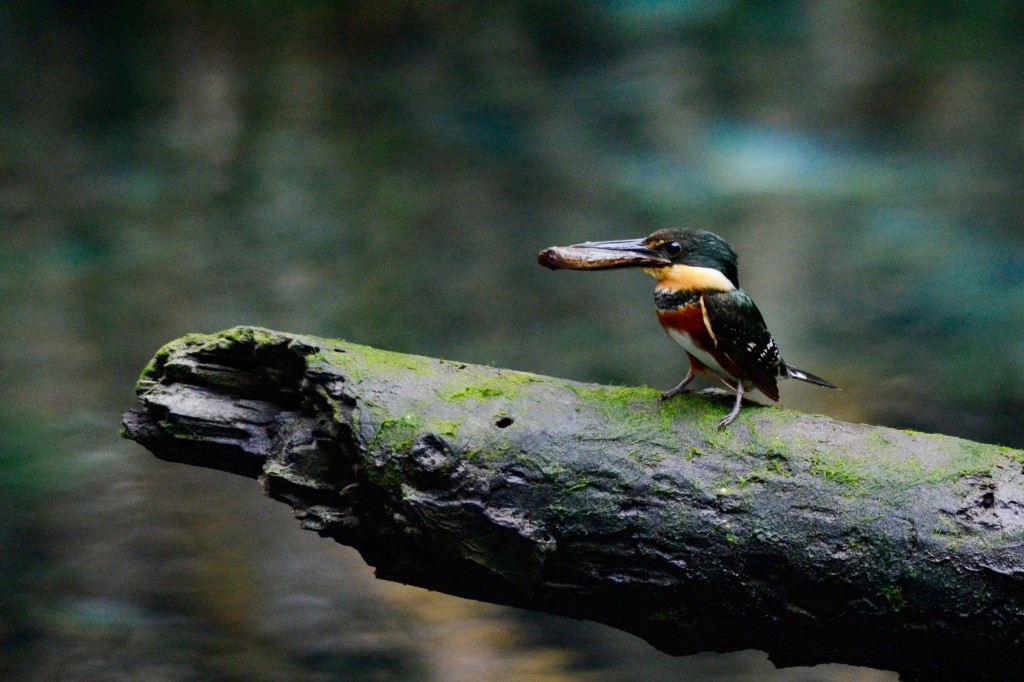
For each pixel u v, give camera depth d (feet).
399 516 16.47
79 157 69.46
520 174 68.64
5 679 25.91
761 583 16.56
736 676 27.50
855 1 102.37
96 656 26.78
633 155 72.74
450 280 54.19
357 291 51.57
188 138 74.02
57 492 34.40
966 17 97.14
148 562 30.78
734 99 83.76
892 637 16.61
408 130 77.66
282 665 26.99
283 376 17.80
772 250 56.34
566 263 18.72
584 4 103.14
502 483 16.47
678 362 45.80
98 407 40.06
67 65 88.07
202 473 36.47
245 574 30.71
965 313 48.88
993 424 39.58
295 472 17.33
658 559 16.56
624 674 27.48
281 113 80.33
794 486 16.55
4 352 44.09
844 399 41.83
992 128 75.82
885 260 55.06
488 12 100.99
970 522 16.19
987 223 59.11
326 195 64.69
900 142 74.33
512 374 17.88
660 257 18.61
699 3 103.96
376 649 27.55
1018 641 16.14
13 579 29.32
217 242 57.41
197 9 96.68
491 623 29.37
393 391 16.96
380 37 97.81
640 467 16.70
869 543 16.24
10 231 57.31
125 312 48.26
